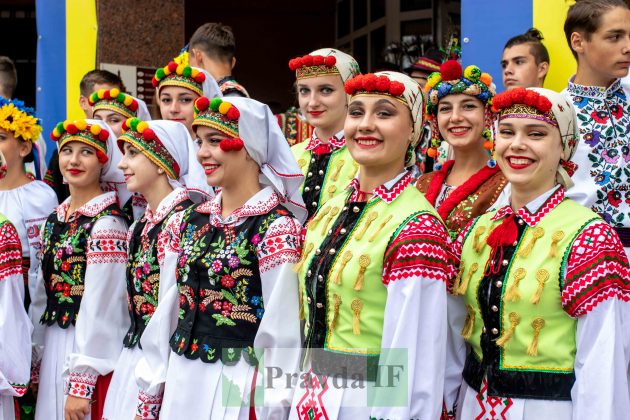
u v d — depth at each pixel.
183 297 3.05
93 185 3.88
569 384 2.46
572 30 3.45
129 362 3.41
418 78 4.88
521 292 2.51
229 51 5.02
